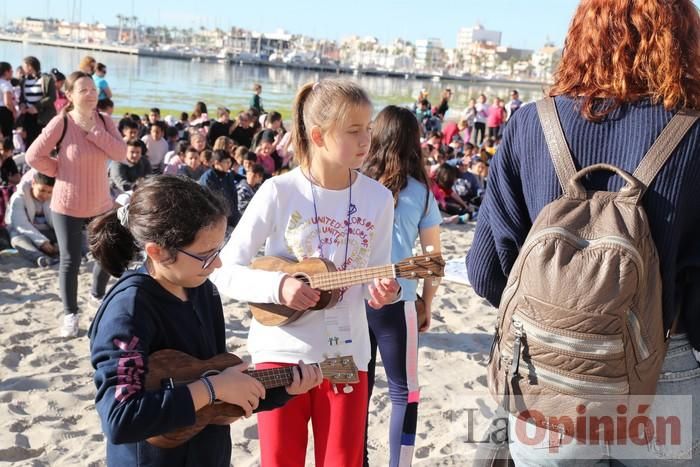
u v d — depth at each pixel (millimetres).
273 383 2236
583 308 1779
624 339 1800
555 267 1815
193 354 2111
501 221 2156
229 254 2746
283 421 2693
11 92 12289
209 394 1948
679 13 1963
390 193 2873
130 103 33344
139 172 9688
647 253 1820
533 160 2025
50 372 4898
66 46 152875
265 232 2766
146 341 1955
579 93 2006
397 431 3316
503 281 2256
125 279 2029
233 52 161750
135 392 1853
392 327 3258
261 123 15672
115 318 1939
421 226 3412
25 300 6371
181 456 2055
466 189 11672
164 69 89938
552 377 1841
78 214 5320
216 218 2016
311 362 2672
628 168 1899
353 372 2457
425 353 5473
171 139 13609
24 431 4094
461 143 18016
